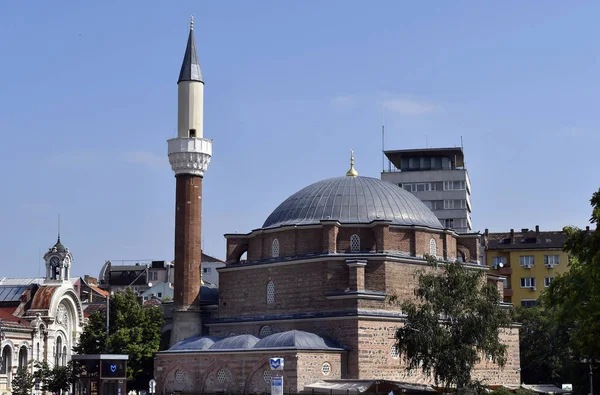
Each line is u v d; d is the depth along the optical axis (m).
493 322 76.56
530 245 151.12
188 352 91.06
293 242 95.12
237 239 101.31
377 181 101.00
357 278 88.94
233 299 99.19
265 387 84.19
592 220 63.81
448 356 74.88
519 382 98.56
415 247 93.81
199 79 105.50
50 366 112.94
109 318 107.25
